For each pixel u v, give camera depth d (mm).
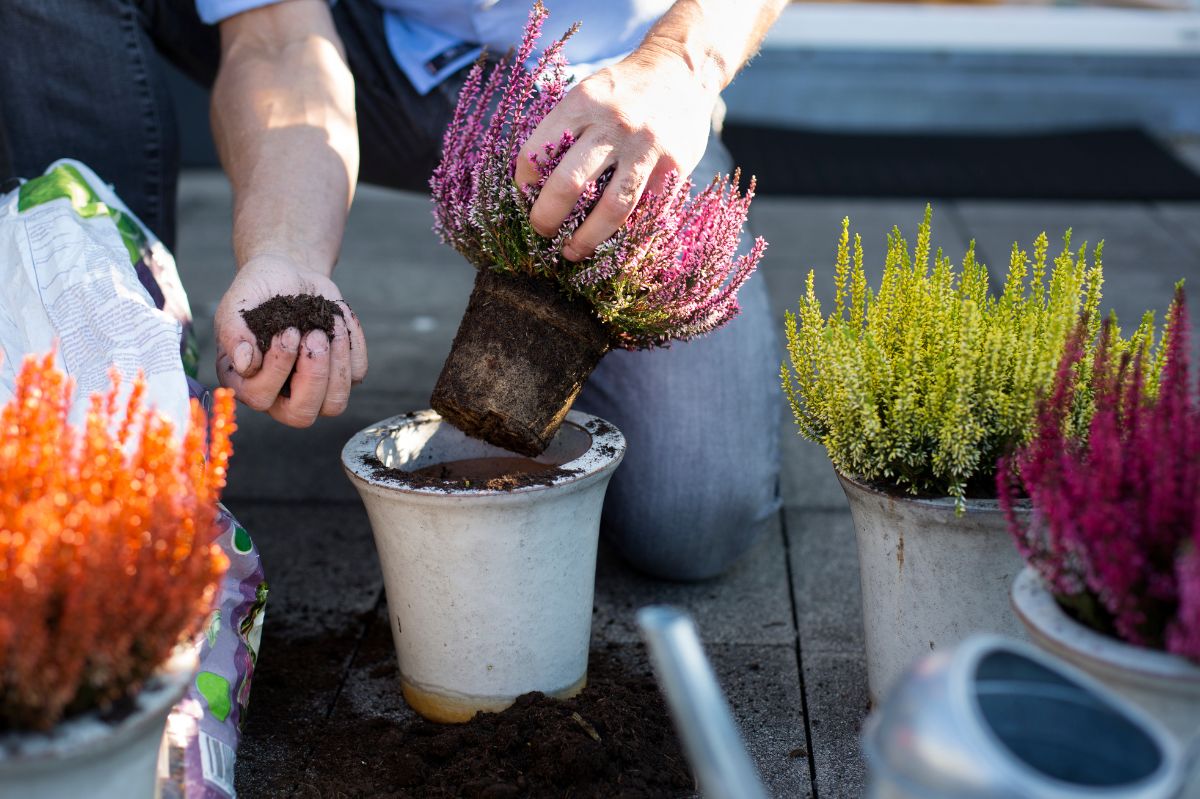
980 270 1645
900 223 4711
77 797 1050
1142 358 1418
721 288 1693
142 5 2389
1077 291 1490
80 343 1576
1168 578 1074
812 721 1725
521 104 1597
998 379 1465
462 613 1626
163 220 2494
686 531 2102
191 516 1126
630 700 1655
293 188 1817
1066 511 1147
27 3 2236
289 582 2193
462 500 1531
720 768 889
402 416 1821
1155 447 1138
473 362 1605
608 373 2107
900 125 6273
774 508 2223
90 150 2363
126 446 1347
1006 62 6168
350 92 2012
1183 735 1085
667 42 1637
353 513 2510
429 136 2318
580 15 2086
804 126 6273
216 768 1356
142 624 1039
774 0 1812
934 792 836
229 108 1989
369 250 4547
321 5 2094
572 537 1639
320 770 1592
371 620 2047
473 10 2137
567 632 1689
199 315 3646
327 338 1588
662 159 1519
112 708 1060
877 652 1641
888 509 1517
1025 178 5320
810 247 4418
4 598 983
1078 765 942
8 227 1760
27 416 1162
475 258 1653
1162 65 6152
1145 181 5234
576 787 1485
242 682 1494
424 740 1598
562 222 1498
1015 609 1203
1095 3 6477
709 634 2000
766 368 2178
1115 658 1071
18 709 1011
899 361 1539
